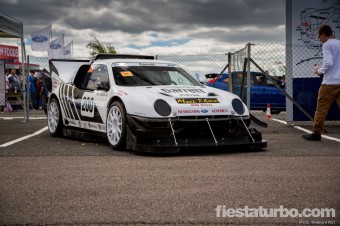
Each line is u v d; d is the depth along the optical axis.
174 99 6.86
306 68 11.17
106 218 3.58
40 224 3.44
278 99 16.66
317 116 8.25
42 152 7.02
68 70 9.59
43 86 17.05
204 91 7.32
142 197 4.20
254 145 6.97
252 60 10.60
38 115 16.47
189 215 3.64
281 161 6.08
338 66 8.09
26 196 4.27
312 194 4.27
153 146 6.50
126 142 7.00
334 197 4.16
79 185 4.70
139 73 7.77
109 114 7.35
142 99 6.83
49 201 4.09
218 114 6.88
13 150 7.24
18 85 19.44
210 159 6.28
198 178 5.00
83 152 7.02
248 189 4.48
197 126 6.75
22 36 12.80
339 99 8.15
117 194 4.32
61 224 3.44
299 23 11.20
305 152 6.91
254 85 16.64
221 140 6.84
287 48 11.12
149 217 3.60
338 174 5.19
